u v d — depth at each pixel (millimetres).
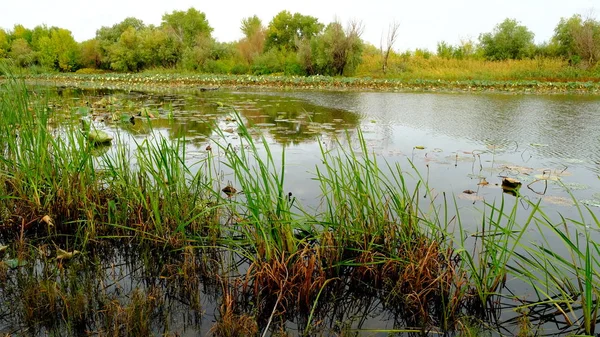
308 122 6074
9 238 2090
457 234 2139
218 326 1391
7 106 2836
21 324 1405
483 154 3969
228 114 6957
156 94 12172
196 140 4480
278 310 1545
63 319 1431
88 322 1422
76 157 2383
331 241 1815
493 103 9547
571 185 2906
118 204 2301
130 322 1390
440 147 4309
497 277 1608
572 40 23453
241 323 1408
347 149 4105
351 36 21141
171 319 1457
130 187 2277
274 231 1797
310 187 2842
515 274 1604
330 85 17109
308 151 4012
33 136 2643
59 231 2168
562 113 7496
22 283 1664
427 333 1424
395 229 1945
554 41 25391
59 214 2201
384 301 1621
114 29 39375
